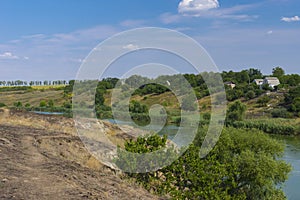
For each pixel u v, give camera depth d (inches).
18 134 652.1
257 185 745.6
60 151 558.9
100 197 336.2
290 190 873.5
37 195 306.3
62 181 365.1
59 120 898.1
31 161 447.5
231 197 607.5
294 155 1309.1
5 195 291.1
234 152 820.0
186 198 555.5
